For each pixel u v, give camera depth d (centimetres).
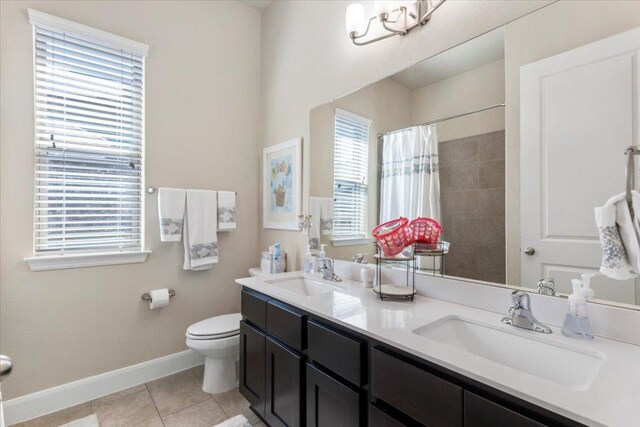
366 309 130
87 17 196
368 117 182
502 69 127
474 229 135
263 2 265
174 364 230
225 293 257
